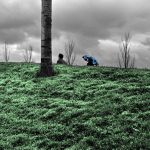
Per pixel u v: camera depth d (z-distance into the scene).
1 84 23.42
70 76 22.88
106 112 16.06
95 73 22.80
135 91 18.41
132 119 14.91
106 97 18.08
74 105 17.83
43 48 23.81
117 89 18.95
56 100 18.98
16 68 26.80
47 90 20.80
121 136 13.66
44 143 14.17
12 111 18.59
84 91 19.61
